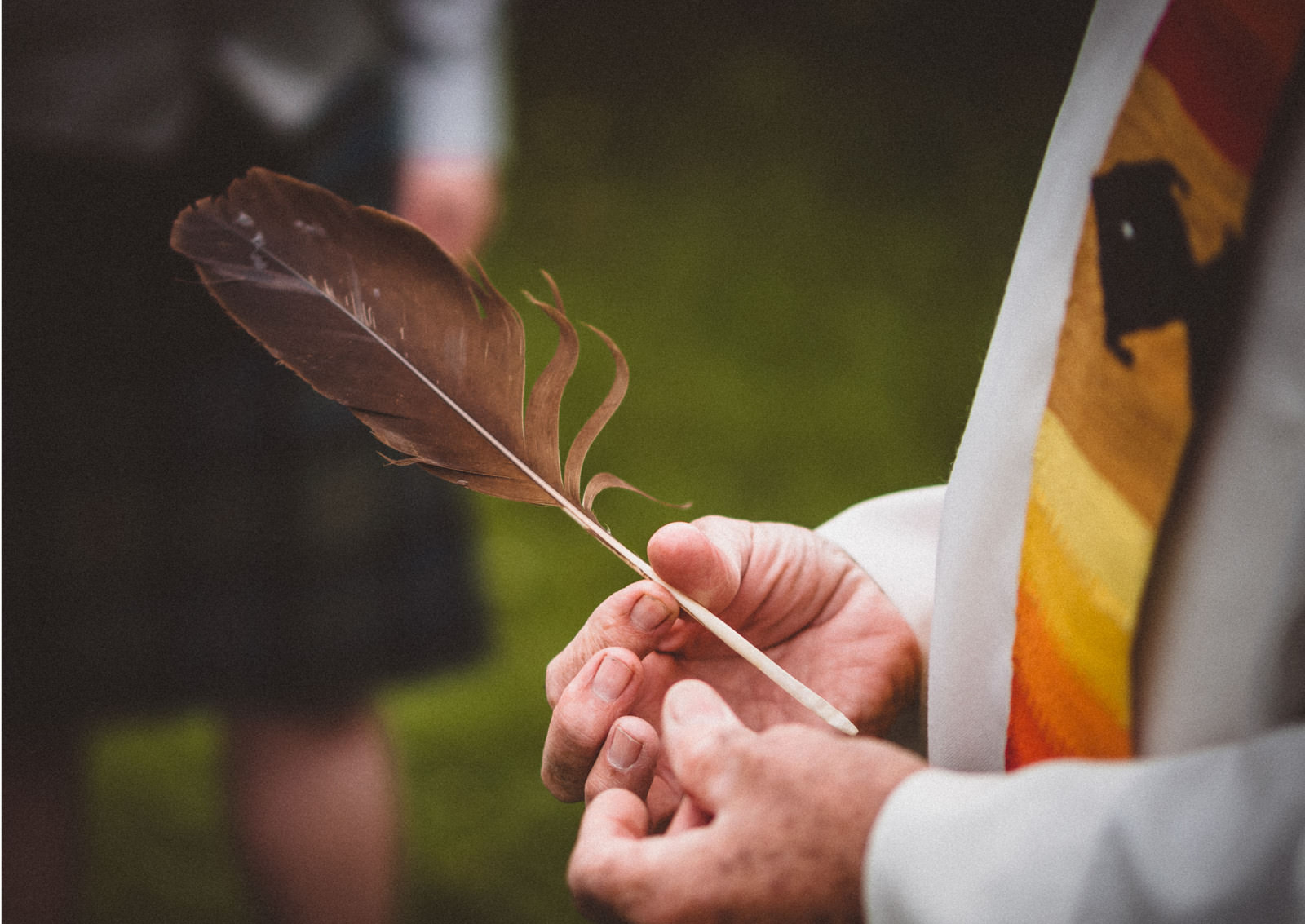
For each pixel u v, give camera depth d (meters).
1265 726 1.29
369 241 1.47
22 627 1.77
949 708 1.39
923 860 1.31
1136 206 1.32
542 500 1.48
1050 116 5.41
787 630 1.52
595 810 1.41
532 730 2.49
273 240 1.46
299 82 1.77
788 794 1.34
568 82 5.84
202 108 1.74
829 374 3.75
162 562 1.80
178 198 1.76
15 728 1.78
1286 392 1.29
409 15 1.88
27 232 1.74
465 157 1.99
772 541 1.51
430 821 2.28
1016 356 1.36
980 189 4.93
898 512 1.54
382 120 1.88
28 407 1.76
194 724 2.56
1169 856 1.27
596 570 2.93
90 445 1.78
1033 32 5.97
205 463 1.80
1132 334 1.32
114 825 2.26
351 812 1.86
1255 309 1.29
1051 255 1.35
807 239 4.61
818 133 5.38
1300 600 1.28
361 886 1.87
